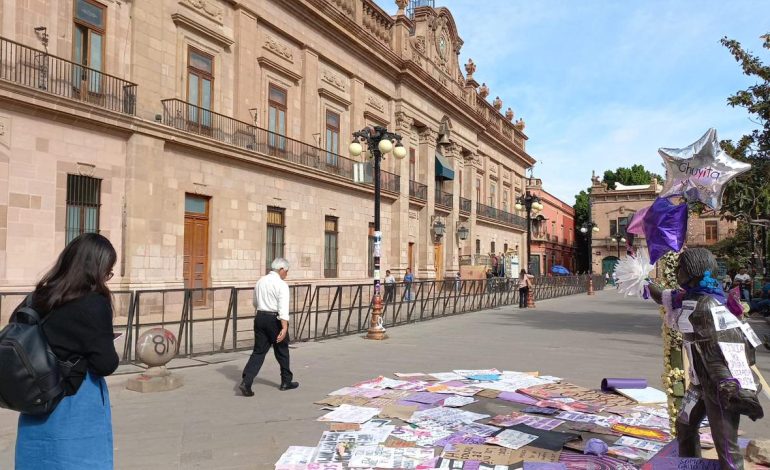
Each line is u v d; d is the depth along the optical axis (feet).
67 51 45.85
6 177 41.27
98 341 8.89
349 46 83.87
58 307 8.84
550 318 61.46
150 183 51.44
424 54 106.01
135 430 18.85
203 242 58.70
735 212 44.27
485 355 34.96
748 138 44.55
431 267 107.04
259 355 24.12
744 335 10.55
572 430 18.31
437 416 20.13
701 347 10.72
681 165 13.82
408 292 55.16
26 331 8.51
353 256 84.79
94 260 9.20
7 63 41.32
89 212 47.24
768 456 14.56
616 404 21.91
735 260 82.94
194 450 16.81
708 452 15.74
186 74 57.16
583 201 244.01
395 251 95.71
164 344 25.22
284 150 70.95
